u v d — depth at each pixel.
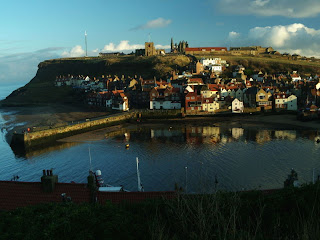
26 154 83.44
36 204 24.31
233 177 57.09
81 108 177.00
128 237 17.98
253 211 19.83
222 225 15.48
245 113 135.88
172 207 18.66
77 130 110.38
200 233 14.88
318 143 82.25
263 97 140.50
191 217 16.73
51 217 20.30
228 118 131.62
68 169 67.31
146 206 21.55
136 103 166.88
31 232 18.95
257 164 64.88
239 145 82.81
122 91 167.88
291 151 74.88
